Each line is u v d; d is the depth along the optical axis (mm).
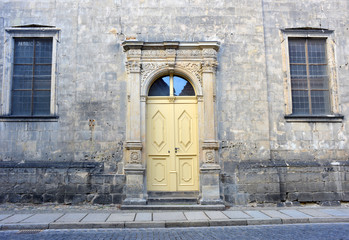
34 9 9367
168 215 7430
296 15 9703
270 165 8789
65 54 9250
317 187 8859
